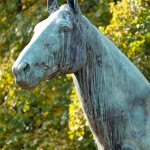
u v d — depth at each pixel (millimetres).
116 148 6309
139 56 11945
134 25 12211
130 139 6270
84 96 6316
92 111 6312
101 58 6289
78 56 6223
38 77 6109
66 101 14492
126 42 12086
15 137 14680
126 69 6336
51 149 13852
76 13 6254
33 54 6105
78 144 13438
